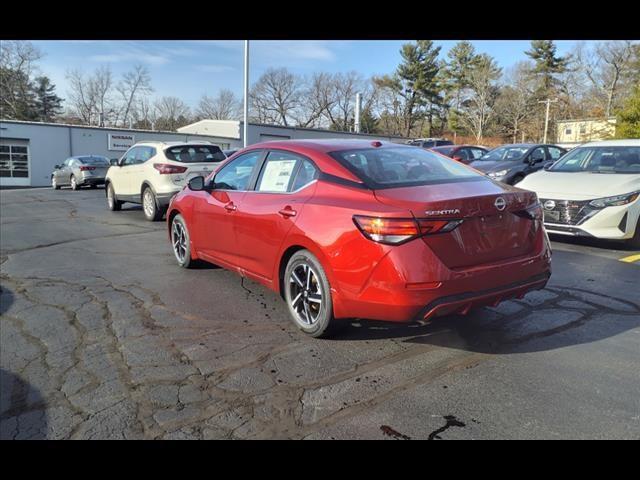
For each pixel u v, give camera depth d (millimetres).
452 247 3287
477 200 3375
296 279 4008
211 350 3711
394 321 3338
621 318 4312
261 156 4719
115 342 3863
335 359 3551
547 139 63094
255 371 3369
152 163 10539
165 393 3072
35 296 5039
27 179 35938
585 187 7148
